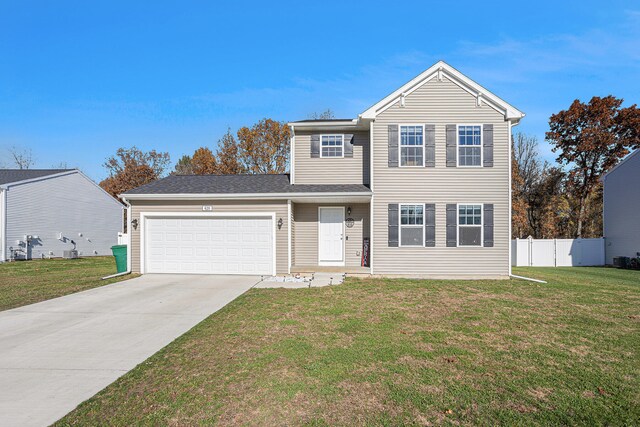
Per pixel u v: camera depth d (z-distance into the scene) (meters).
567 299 10.48
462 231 14.40
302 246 15.87
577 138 29.59
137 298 10.63
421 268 14.40
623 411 4.34
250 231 14.69
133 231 14.91
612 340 6.87
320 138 16.17
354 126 15.76
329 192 14.43
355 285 12.66
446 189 14.47
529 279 13.96
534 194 34.41
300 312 8.86
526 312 8.95
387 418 4.14
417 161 14.53
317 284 12.73
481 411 4.31
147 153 45.53
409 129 14.60
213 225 14.81
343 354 6.03
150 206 14.89
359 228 15.83
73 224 27.34
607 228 23.50
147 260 14.91
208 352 6.18
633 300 10.41
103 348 6.52
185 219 14.87
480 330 7.44
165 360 5.87
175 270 14.84
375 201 14.56
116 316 8.70
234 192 14.70
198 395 4.66
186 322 8.16
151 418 4.13
